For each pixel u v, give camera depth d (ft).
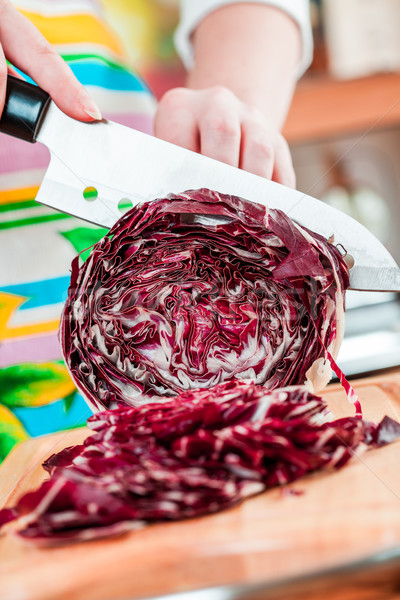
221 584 0.88
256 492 1.04
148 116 1.82
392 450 1.16
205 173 1.34
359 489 1.04
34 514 0.98
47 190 1.35
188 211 1.26
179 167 1.34
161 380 1.34
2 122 1.34
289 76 1.80
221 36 1.79
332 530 0.95
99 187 1.35
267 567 0.90
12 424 1.60
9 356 1.64
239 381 1.27
